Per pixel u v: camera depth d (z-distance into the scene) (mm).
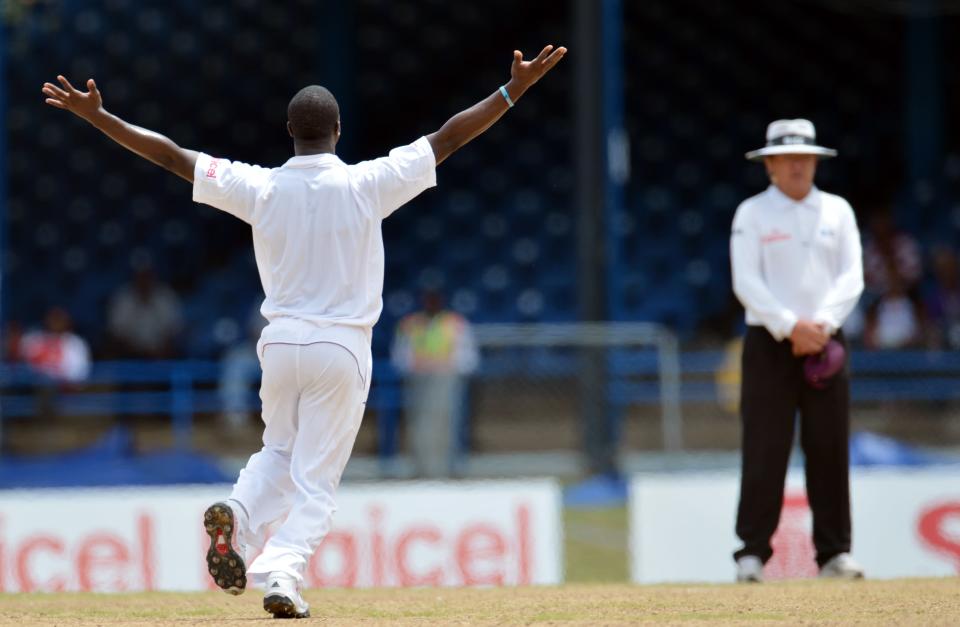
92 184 98625
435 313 61719
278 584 19797
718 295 87875
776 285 29812
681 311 86188
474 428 61281
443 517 42750
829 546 30250
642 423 64938
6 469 60438
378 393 63594
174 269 95500
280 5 104062
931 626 19188
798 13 103000
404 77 103750
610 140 69375
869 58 102562
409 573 42406
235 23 104062
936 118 93438
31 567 42188
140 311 77688
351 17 99750
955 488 44562
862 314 74000
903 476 44562
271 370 20203
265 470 20625
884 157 98625
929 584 26734
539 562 42938
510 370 61312
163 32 103312
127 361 76625
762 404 29828
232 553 19969
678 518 44219
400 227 94500
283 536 19953
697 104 101062
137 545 42531
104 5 102812
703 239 92500
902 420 66188
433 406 60469
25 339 72250
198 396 67625
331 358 19953
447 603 24281
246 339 80750
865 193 96625
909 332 69188
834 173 97938
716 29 103375
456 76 103812
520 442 61188
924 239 87812
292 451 20719
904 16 99062
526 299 88375
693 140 99312
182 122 102750
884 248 78938
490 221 94562
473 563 42750
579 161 69562
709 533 44188
